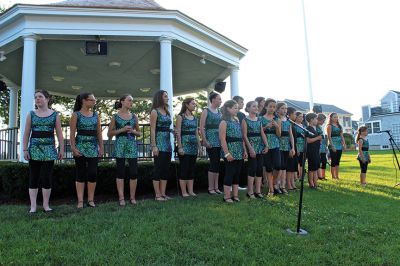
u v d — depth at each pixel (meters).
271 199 5.21
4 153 8.42
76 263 2.71
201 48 7.82
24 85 6.40
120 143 4.93
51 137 4.50
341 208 4.65
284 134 6.06
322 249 3.14
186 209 4.37
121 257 2.81
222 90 9.09
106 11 6.61
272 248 3.12
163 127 5.23
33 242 3.14
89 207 4.62
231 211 4.30
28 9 6.38
